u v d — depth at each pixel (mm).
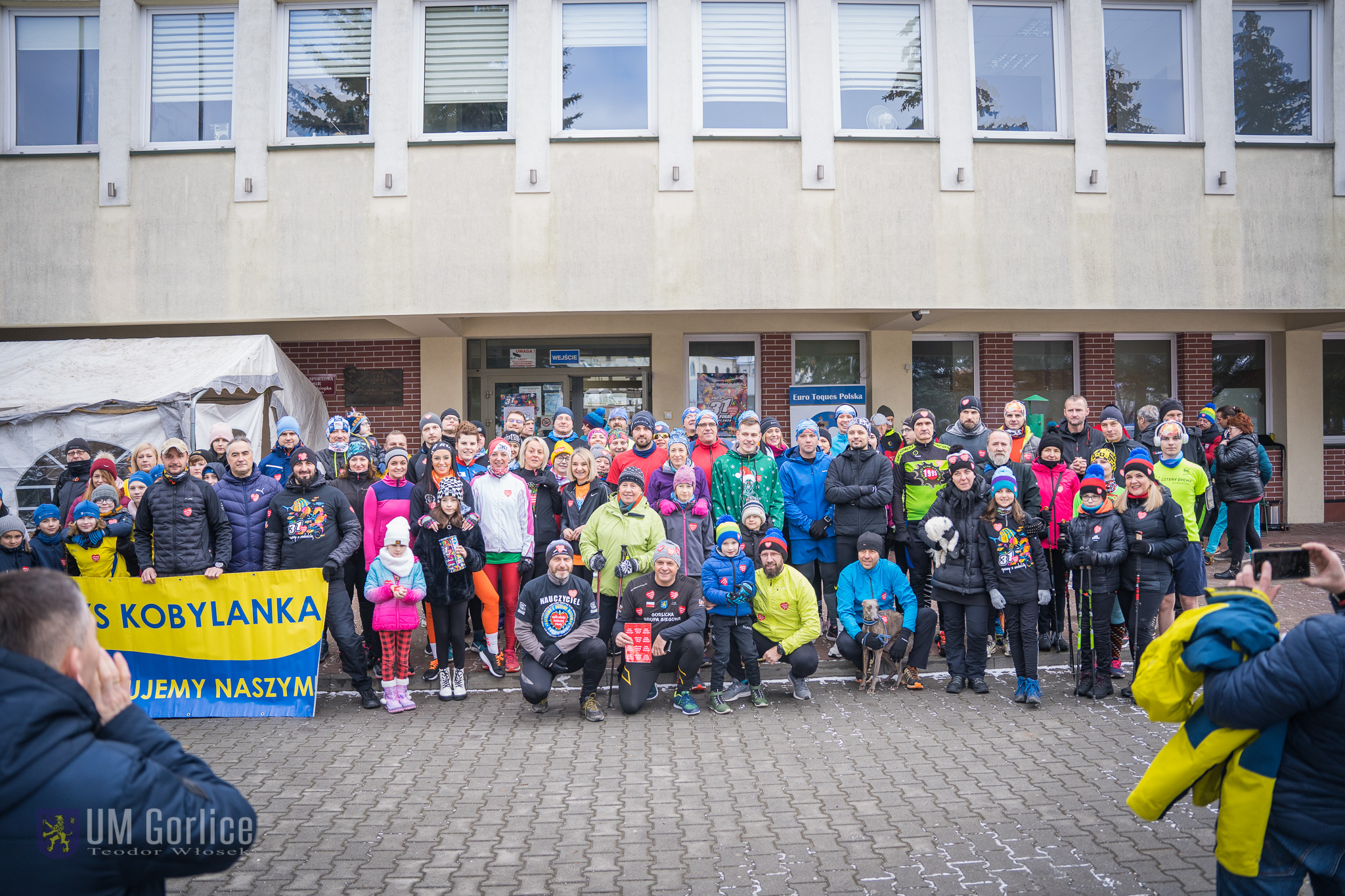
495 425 12734
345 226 10539
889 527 7637
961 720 5930
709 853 3900
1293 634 2295
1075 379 13109
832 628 7727
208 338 10703
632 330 12453
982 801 4465
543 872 3729
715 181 10445
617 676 7023
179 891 3555
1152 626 6438
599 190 10453
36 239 10734
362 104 10781
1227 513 9961
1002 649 7727
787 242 10461
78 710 1807
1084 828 4129
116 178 10656
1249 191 10898
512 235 10461
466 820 4312
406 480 6977
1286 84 11273
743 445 7496
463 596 6555
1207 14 10898
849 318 12578
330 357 12453
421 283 10492
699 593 6293
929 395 12984
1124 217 10742
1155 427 8477
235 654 6281
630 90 10664
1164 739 5449
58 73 11047
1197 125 10984
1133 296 10734
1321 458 13344
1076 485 7418
